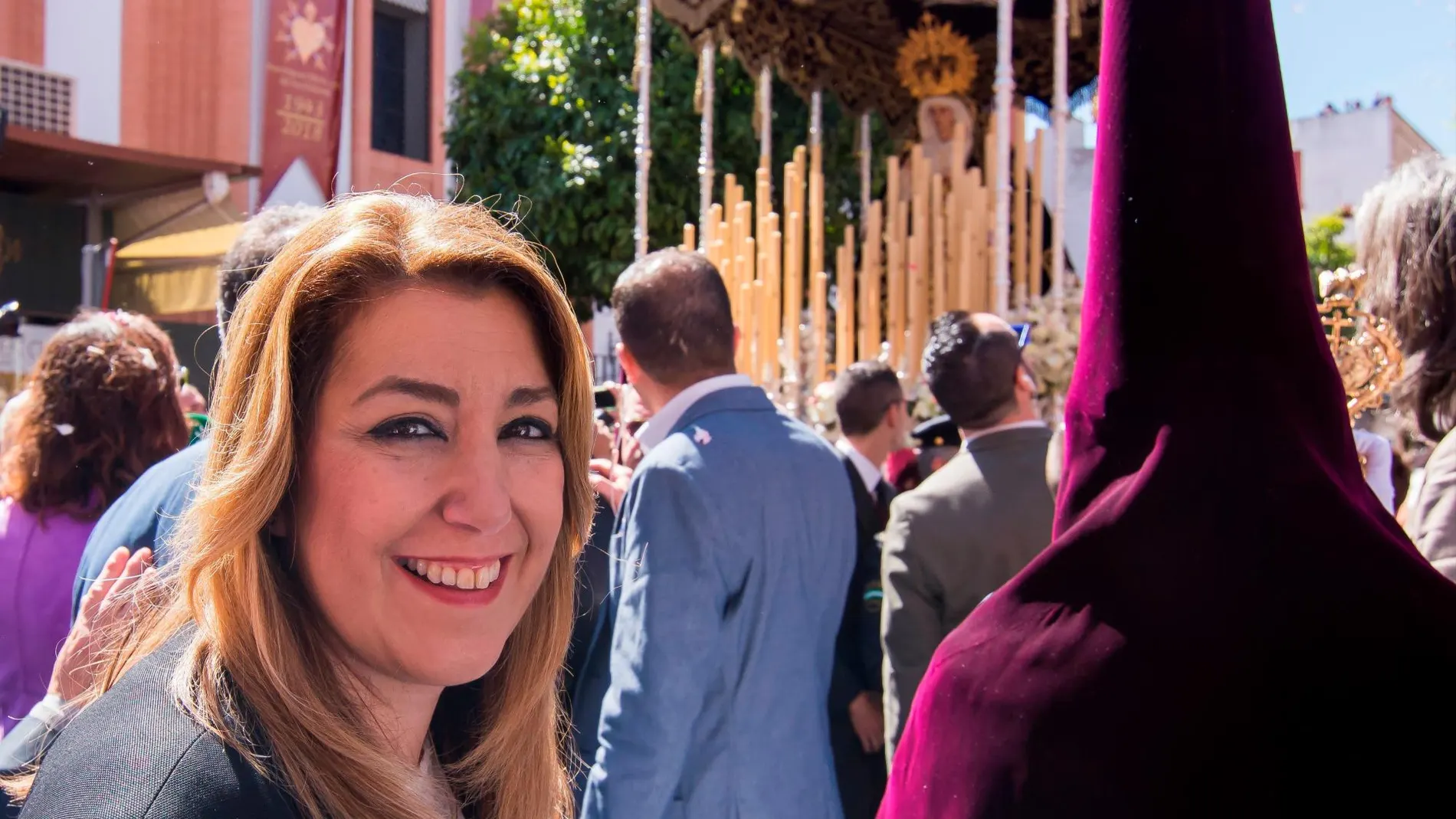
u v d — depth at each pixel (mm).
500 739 1210
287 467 932
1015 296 4836
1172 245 1158
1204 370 1149
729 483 2031
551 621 1223
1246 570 1104
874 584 2914
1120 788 1098
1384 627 1063
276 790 842
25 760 1258
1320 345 1165
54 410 2049
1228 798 1061
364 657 987
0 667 2014
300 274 947
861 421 3266
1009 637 1236
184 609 1019
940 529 2262
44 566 2006
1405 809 1010
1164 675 1109
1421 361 1625
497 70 9117
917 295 4684
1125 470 1209
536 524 1049
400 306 970
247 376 967
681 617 1945
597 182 8367
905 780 1326
